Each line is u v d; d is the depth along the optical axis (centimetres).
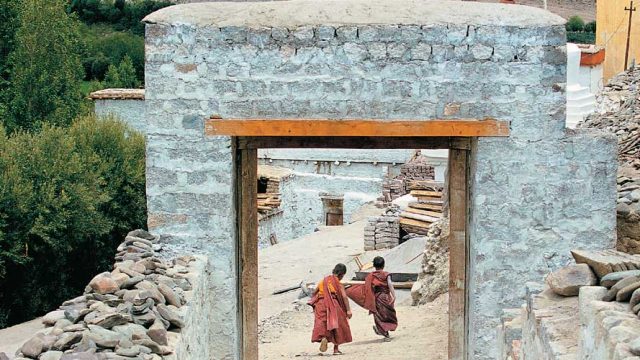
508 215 965
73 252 2383
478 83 951
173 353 684
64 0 3319
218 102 959
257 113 958
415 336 1353
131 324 687
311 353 1324
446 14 958
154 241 973
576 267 619
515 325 734
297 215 3850
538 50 949
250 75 955
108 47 5353
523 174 962
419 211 2430
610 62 2548
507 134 955
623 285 506
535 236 967
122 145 2503
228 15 967
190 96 959
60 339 628
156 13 968
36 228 2144
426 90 951
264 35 950
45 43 3166
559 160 961
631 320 460
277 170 3831
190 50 954
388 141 1024
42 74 3136
